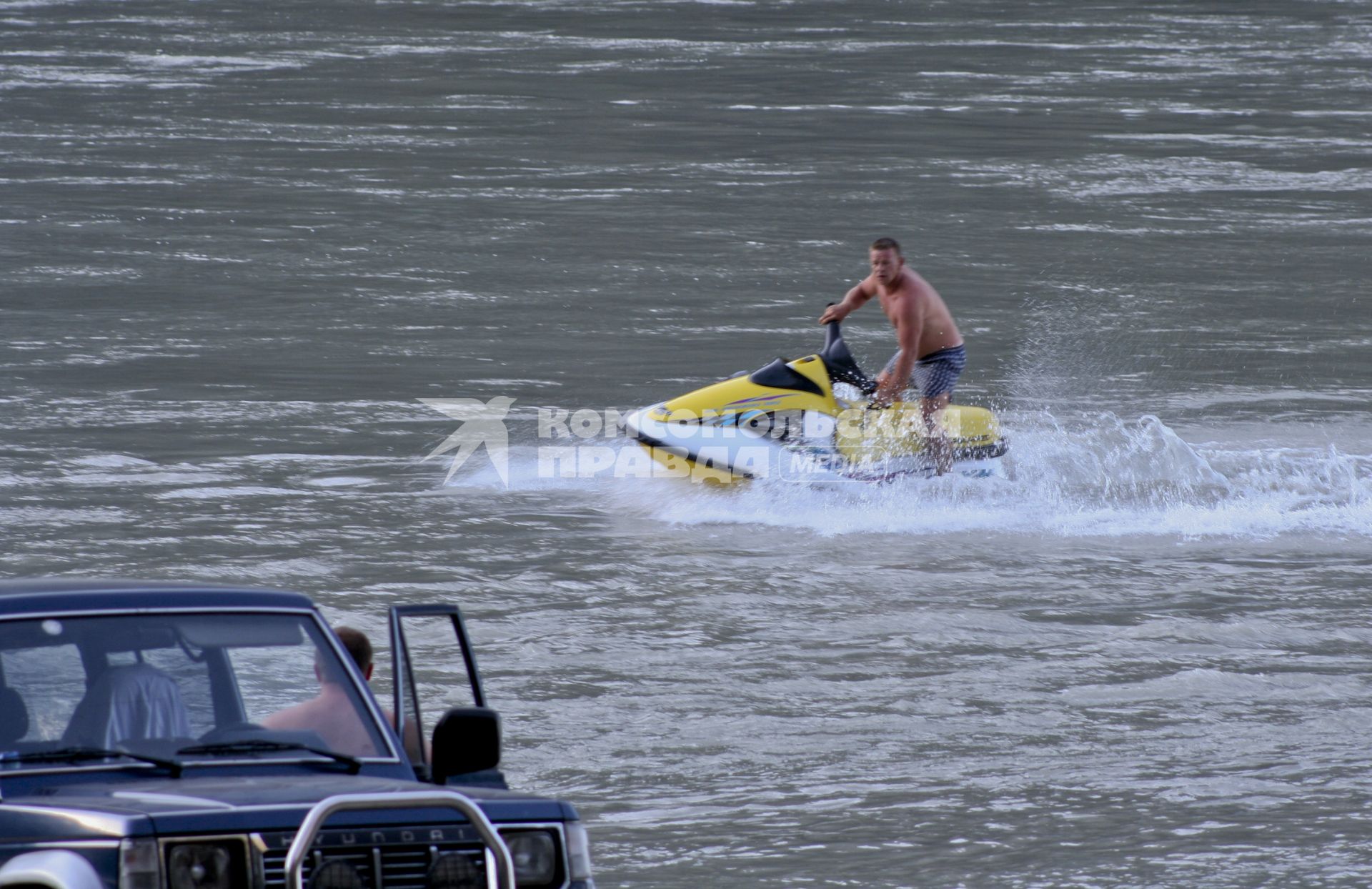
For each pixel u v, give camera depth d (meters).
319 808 16.42
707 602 40.00
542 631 37.47
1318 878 24.77
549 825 17.77
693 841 26.12
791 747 30.56
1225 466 56.56
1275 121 158.50
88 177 118.94
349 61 182.88
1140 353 76.31
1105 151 140.62
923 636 37.62
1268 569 44.09
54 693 18.39
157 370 67.62
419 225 105.31
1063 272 96.00
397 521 47.22
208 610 19.41
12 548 43.16
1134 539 47.12
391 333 76.38
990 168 131.62
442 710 32.06
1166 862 25.34
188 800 16.92
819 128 148.62
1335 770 29.58
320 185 118.56
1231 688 34.09
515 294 86.44
